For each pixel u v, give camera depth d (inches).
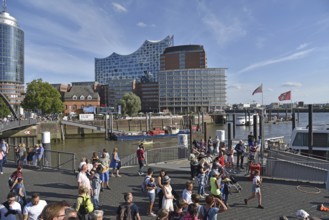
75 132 3230.8
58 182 690.8
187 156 1025.5
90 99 5748.0
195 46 7726.4
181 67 7682.1
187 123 4503.0
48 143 965.2
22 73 7332.7
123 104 4945.9
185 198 421.4
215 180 473.4
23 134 2532.0
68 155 839.7
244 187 649.0
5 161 929.5
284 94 1920.5
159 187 463.2
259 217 463.2
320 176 686.5
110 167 803.4
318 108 6446.9
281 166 726.5
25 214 325.1
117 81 7760.8
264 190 619.2
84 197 359.9
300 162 717.9
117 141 2755.9
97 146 2480.3
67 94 5698.8
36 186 652.7
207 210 349.1
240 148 856.3
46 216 119.9
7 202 323.6
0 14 6934.1
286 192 603.8
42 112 3742.6
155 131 2918.3
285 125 4458.7
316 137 1005.8
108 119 3528.5
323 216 465.7
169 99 7111.2
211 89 6998.0
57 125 2955.2
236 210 496.4
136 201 551.5
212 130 3976.4
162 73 7185.0
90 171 534.0
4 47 6850.4
